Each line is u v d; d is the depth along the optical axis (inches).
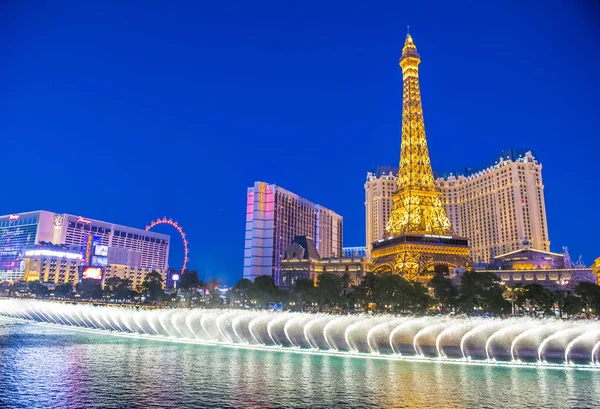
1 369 2319.1
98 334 4119.1
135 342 3501.5
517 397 1813.5
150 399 1737.2
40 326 5044.3
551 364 2561.5
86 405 1643.7
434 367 2459.4
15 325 5191.9
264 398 1768.0
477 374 2274.9
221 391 1876.2
